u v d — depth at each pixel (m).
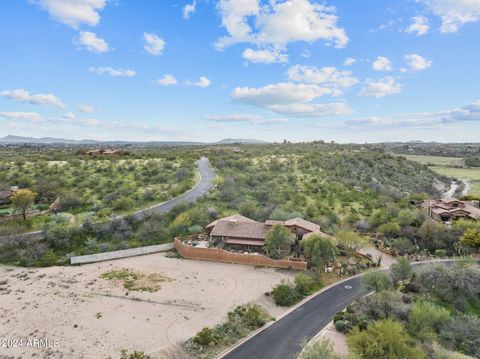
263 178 102.75
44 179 85.31
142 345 31.39
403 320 33.78
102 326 34.62
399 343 24.98
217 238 59.25
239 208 74.12
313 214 71.75
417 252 56.94
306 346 27.44
